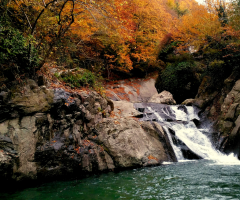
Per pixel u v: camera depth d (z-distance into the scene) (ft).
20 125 19.51
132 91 65.72
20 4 23.77
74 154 22.30
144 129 31.12
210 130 37.58
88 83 32.32
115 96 58.65
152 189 16.88
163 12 66.90
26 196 15.92
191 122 39.24
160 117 39.81
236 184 17.10
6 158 17.51
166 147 29.86
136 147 26.96
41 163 20.02
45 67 25.70
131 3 53.21
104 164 24.22
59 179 20.68
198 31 50.11
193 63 53.78
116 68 68.23
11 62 20.13
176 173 21.66
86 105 26.58
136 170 23.89
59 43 34.30
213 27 44.24
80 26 34.37
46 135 21.11
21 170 18.45
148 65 71.72
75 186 18.30
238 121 31.63
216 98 43.75
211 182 17.97
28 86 20.88
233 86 38.32
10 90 19.48
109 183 18.97
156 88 65.92
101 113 28.94
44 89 22.00
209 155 31.65
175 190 16.38
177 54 59.93
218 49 44.96
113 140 26.09
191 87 55.21
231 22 43.19
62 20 27.81
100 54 60.54
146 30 63.67
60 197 15.67
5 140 18.10
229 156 30.66
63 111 23.13
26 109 20.07
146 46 66.18
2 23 20.38
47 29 27.14
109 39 48.03
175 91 57.57
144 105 47.03
